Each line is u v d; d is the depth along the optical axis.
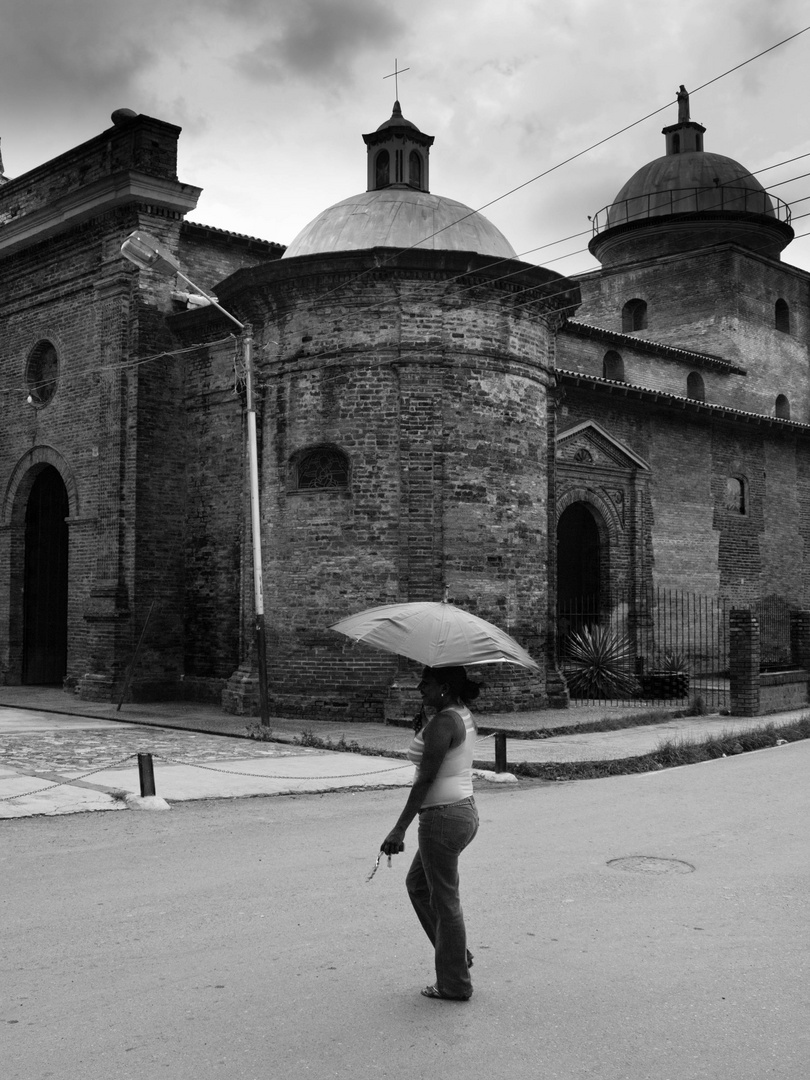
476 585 18.69
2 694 23.34
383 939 6.16
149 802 10.39
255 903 6.91
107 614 21.64
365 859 8.23
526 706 19.05
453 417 18.78
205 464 22.02
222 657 21.52
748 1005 5.14
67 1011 4.98
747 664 19.77
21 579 25.62
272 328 19.77
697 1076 4.36
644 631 24.88
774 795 11.51
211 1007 5.05
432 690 5.40
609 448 24.38
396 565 18.52
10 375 25.55
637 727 17.81
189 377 22.39
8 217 25.23
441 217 21.02
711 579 27.28
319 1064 4.43
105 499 22.28
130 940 6.08
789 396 34.16
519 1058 4.51
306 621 18.91
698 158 34.28
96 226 22.80
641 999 5.21
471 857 8.34
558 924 6.48
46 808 10.14
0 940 6.07
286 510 19.30
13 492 25.33
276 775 12.31
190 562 22.23
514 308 19.48
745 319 32.59
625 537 24.86
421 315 18.78
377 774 12.51
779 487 30.05
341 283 18.94
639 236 33.59
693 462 27.09
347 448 18.81
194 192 22.52
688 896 7.17
